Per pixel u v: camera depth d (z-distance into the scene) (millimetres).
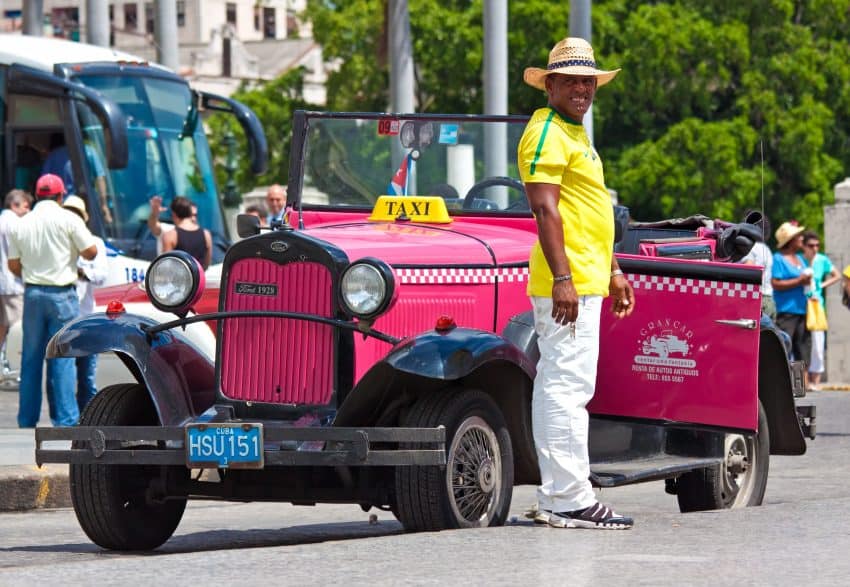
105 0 40062
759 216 15227
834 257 35656
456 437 11438
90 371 21250
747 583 8898
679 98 65125
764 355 14281
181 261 12391
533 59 65500
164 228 33906
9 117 33469
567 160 11047
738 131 63844
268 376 12094
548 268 11164
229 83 148000
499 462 11875
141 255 33562
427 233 13227
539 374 11391
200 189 35312
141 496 12367
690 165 63438
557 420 11273
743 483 14359
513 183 14125
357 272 11594
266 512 15883
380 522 14859
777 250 32438
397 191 14414
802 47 65625
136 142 34094
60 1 157875
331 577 9172
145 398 12508
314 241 11914
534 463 12367
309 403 11938
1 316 29844
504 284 12875
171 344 12406
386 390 11523
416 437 11148
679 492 14133
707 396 12531
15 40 34156
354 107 72125
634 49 64188
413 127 14414
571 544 10422
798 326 32125
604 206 11227
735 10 65750
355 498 11898
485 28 38969
